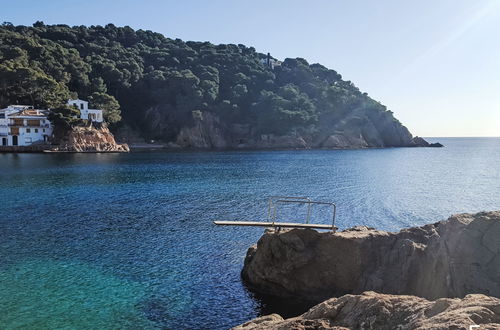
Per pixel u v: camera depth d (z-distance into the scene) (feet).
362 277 67.10
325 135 638.94
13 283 72.13
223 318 60.95
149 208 142.31
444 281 57.82
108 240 100.89
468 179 255.70
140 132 588.09
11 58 446.19
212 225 117.70
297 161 369.30
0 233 106.32
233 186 199.41
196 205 148.56
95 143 438.81
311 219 128.47
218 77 647.56
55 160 324.39
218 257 88.74
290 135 608.60
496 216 59.16
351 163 360.07
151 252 91.66
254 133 628.28
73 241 99.71
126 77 571.69
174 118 597.52
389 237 70.18
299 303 67.56
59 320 58.44
